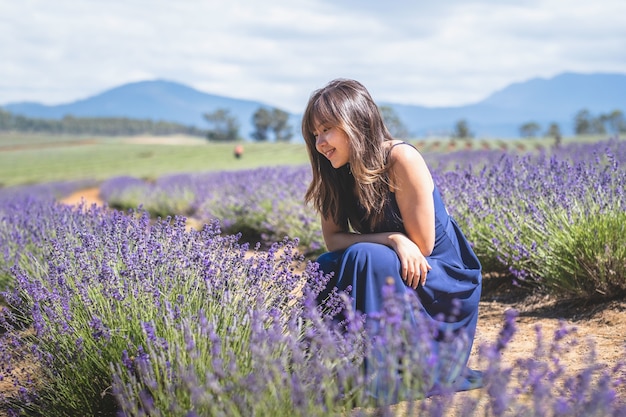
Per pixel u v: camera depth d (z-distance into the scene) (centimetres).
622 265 390
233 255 300
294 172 1173
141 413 203
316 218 655
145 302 272
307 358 222
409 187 278
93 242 343
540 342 198
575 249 411
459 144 6253
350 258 270
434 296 278
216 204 1048
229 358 224
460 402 232
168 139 16912
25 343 286
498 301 449
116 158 7969
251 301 271
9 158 8969
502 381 176
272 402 192
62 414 254
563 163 543
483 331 372
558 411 165
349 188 302
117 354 250
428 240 281
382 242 284
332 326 254
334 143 277
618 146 908
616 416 166
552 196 455
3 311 332
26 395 260
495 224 480
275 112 18625
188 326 232
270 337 220
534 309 414
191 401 202
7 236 576
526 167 564
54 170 6203
